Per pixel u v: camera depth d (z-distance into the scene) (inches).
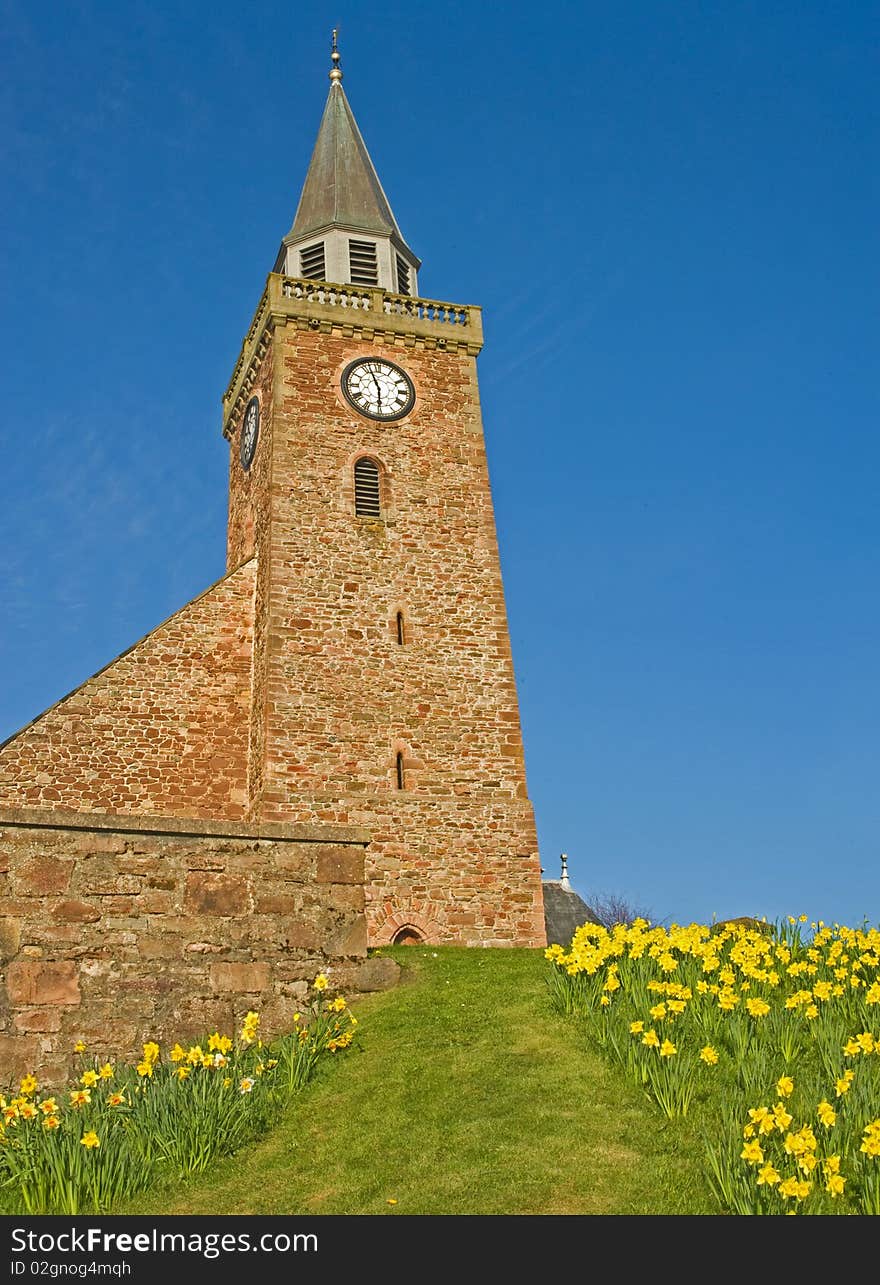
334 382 1250.0
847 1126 370.0
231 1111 422.6
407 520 1215.6
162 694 1143.0
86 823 519.2
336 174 1443.2
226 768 1143.0
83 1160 386.6
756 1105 394.9
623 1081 425.4
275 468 1194.6
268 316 1264.8
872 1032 440.8
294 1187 382.0
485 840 1109.1
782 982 523.8
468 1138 393.4
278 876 546.0
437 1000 538.0
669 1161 366.3
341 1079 462.6
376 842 1081.4
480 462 1267.2
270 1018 523.2
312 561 1165.1
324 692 1119.6
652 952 522.6
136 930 514.3
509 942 1082.7
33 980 491.8
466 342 1317.7
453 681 1160.8
